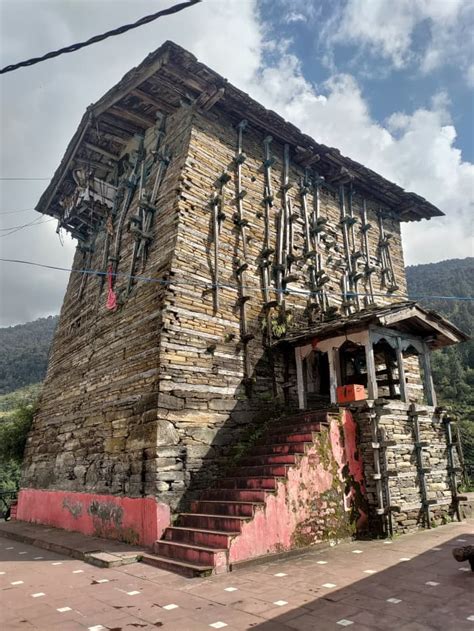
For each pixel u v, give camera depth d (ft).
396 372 43.96
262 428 32.58
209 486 28.60
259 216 39.78
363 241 49.11
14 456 56.44
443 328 34.99
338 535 25.77
